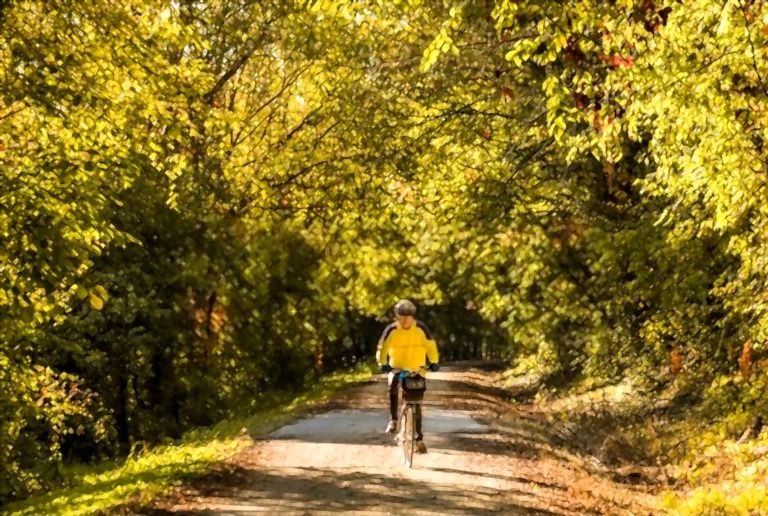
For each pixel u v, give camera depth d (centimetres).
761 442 1442
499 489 1160
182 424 3203
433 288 3338
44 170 1291
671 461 1552
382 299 3631
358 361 5781
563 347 2761
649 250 1709
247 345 3338
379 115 2575
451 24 798
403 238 3250
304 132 2883
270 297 3406
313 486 1169
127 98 1415
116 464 2358
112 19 1309
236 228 2931
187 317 3023
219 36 2561
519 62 806
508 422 1973
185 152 2358
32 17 1284
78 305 2558
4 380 1905
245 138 2731
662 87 952
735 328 1578
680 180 1163
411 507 1040
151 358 2980
